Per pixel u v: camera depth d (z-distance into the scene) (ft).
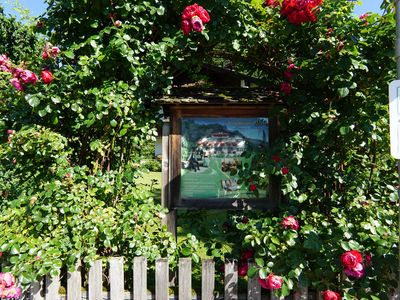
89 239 7.66
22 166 8.48
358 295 6.88
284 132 9.51
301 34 8.91
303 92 8.96
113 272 7.47
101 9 8.72
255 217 9.23
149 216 8.31
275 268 7.16
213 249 8.29
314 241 7.07
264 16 9.30
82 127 8.62
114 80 8.61
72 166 8.89
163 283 7.48
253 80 10.88
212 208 9.53
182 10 9.25
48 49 8.25
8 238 7.29
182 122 9.71
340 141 8.84
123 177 8.76
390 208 8.63
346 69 7.89
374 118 7.91
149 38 9.42
